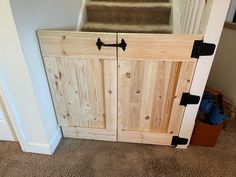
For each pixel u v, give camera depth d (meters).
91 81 1.29
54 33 1.12
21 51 1.04
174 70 1.18
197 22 1.25
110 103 1.37
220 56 1.84
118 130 1.52
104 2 2.34
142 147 1.56
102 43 1.11
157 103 1.33
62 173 1.37
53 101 1.43
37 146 1.47
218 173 1.38
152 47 1.10
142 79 1.23
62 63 1.23
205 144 1.55
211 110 1.44
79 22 2.08
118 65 1.19
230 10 1.58
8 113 1.34
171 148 1.55
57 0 1.45
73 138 1.64
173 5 2.15
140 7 2.23
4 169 1.40
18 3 0.97
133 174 1.37
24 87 1.18
